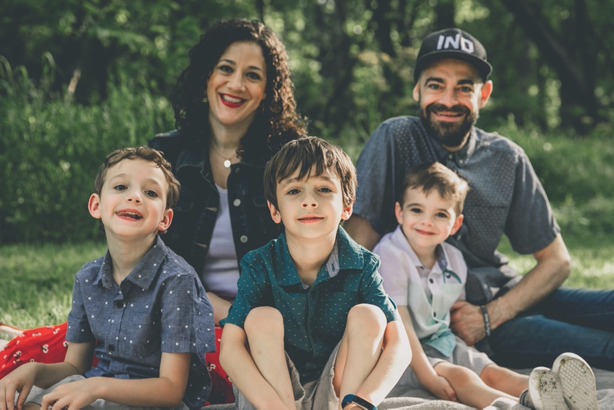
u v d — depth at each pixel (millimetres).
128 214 2266
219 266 2959
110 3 11984
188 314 2283
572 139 14320
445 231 2961
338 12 18234
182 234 2914
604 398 2434
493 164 3256
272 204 2439
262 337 2146
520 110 19594
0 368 2523
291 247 2344
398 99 11156
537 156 11516
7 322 3502
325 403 2205
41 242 6773
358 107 11547
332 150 2342
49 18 10969
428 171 3002
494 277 3264
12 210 6820
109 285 2334
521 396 2338
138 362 2303
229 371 2152
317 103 12531
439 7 15344
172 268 2328
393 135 3232
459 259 3119
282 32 20453
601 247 7855
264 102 3080
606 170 11664
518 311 3139
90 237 7000
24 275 4793
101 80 12016
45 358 2539
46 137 7082
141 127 7441
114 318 2305
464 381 2631
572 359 2195
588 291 3201
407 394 2701
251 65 2973
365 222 3189
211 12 13977
